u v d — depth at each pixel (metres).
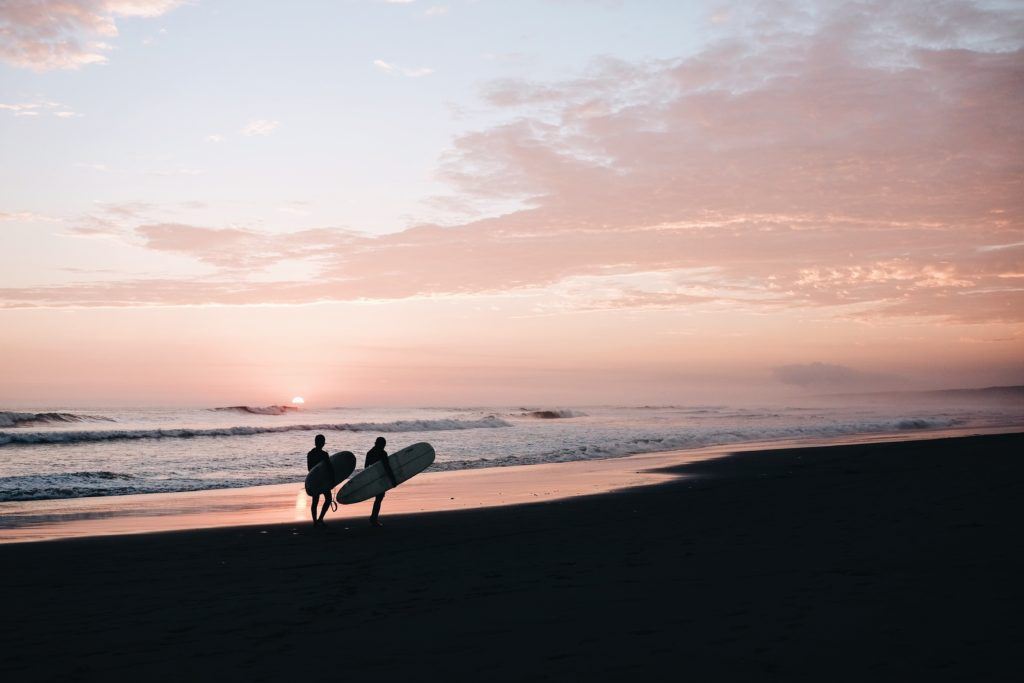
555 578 7.79
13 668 5.19
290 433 44.28
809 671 4.61
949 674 4.48
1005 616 5.68
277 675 4.94
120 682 4.88
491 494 16.39
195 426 51.97
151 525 12.56
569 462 25.48
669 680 4.55
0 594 7.49
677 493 15.44
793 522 10.90
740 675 4.59
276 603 7.02
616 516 12.38
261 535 11.27
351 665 5.10
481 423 55.53
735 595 6.64
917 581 6.87
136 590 7.65
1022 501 12.00
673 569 7.93
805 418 71.06
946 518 10.55
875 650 4.96
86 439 36.09
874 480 16.03
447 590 7.40
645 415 88.19
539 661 5.04
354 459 12.70
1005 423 52.03
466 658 5.16
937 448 24.27
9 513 14.23
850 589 6.66
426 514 13.27
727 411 101.62
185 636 5.93
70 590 7.67
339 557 9.43
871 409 110.38
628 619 6.01
